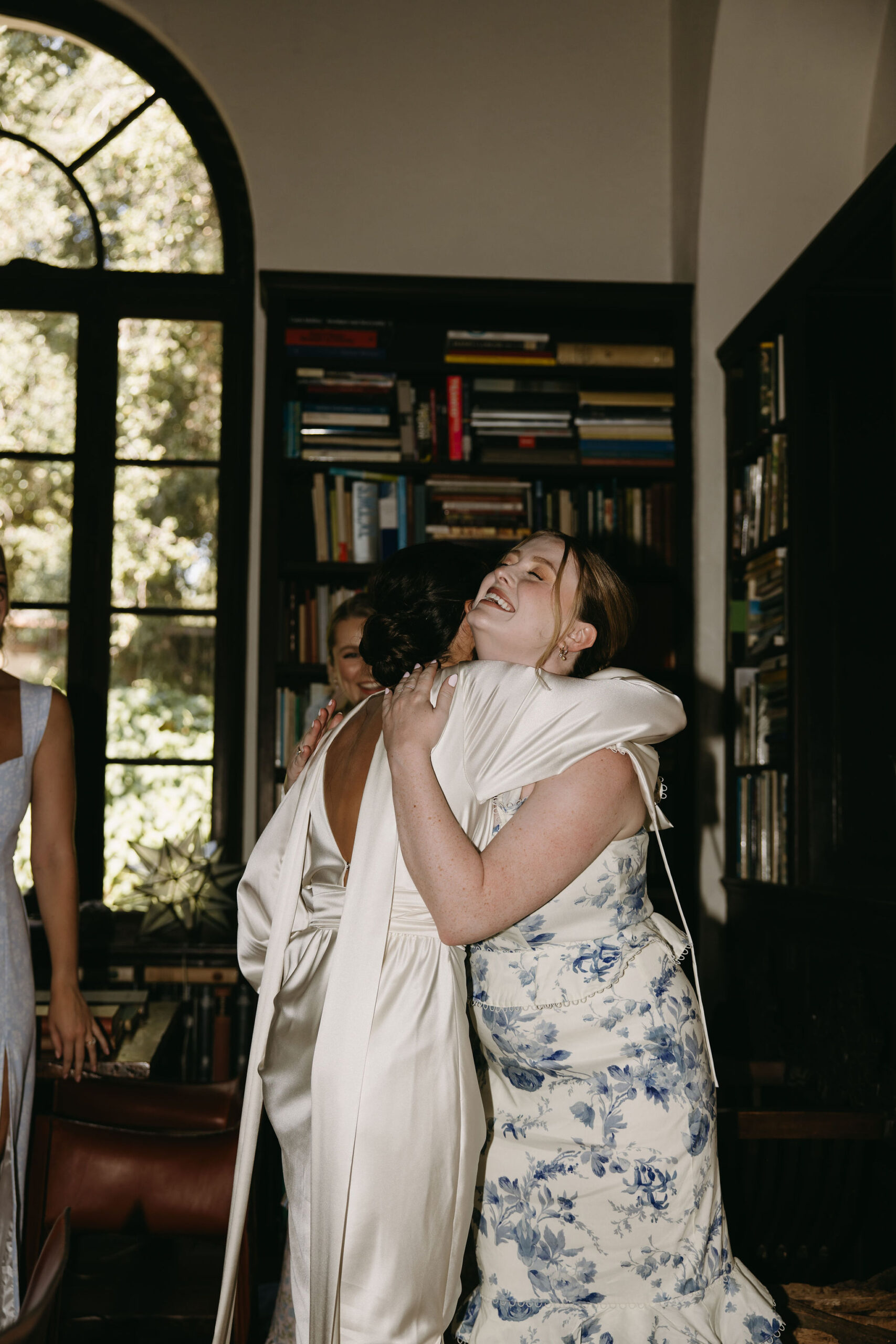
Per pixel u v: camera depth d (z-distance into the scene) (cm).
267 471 376
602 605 138
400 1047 117
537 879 116
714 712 382
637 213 422
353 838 129
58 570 403
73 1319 241
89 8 413
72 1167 198
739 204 388
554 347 395
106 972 333
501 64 423
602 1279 125
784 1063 260
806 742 316
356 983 119
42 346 409
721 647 384
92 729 396
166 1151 200
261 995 130
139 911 389
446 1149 117
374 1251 113
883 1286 189
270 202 410
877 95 378
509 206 418
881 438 315
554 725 120
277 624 373
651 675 380
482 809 124
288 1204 124
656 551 387
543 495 386
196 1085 224
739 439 379
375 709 136
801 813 314
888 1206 236
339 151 414
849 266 305
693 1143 126
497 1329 126
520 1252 127
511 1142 130
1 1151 183
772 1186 224
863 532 314
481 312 401
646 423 389
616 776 121
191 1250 260
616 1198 125
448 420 386
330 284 380
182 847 350
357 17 420
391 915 122
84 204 416
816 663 318
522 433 387
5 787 196
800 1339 167
